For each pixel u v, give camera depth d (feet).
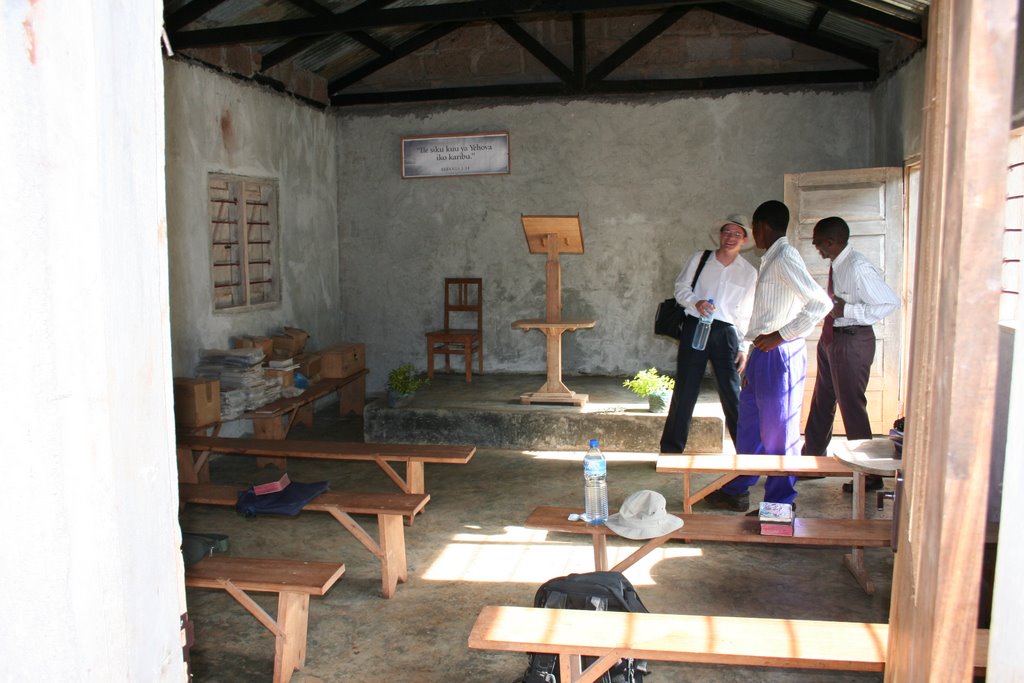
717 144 27.07
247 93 24.16
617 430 22.04
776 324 15.44
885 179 22.50
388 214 29.55
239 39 20.43
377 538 16.28
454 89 28.30
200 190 22.04
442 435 22.97
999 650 3.72
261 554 15.43
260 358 21.86
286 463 21.80
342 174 29.81
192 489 14.52
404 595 13.46
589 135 27.89
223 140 23.04
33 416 3.52
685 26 27.09
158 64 4.21
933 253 4.25
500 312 29.09
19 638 3.60
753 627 8.36
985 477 3.49
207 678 11.00
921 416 4.50
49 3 3.45
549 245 22.61
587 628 8.37
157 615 4.25
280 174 26.02
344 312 30.17
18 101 3.39
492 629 8.36
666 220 27.66
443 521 17.12
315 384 24.93
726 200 27.20
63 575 3.61
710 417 21.33
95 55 3.68
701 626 8.40
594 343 28.60
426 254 29.43
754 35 26.76
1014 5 3.23
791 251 15.05
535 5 19.19
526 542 15.81
